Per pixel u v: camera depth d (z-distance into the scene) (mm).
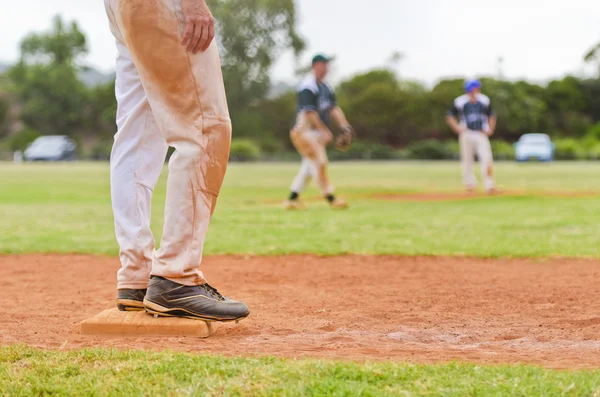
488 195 14508
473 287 4766
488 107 14984
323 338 3275
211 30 3256
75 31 78750
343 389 2197
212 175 3355
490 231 8156
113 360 2615
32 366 2541
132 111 3451
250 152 55875
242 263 5992
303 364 2459
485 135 15086
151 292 3396
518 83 72938
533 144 44750
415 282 5008
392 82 76562
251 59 66125
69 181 22188
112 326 3369
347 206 11766
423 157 58312
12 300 4363
